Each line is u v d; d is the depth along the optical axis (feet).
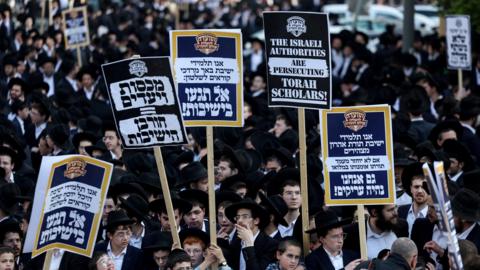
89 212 44.75
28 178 59.72
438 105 83.76
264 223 47.78
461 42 83.51
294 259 44.88
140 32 134.00
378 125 47.03
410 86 84.07
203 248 46.96
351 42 109.81
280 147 61.57
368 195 47.11
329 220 45.96
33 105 75.25
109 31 126.00
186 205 49.83
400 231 48.73
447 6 109.29
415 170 51.13
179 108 45.93
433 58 111.24
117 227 46.93
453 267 36.32
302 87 47.96
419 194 50.90
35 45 112.78
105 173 44.78
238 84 49.37
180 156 60.23
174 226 45.37
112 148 66.08
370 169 47.11
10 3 139.44
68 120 77.10
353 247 48.78
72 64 99.81
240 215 47.52
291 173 51.62
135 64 45.91
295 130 70.59
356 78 102.37
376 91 84.07
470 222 47.52
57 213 44.65
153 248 46.57
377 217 48.21
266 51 48.26
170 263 42.96
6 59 97.19
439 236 48.03
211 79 49.32
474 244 43.88
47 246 44.50
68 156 44.75
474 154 66.74
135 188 52.26
